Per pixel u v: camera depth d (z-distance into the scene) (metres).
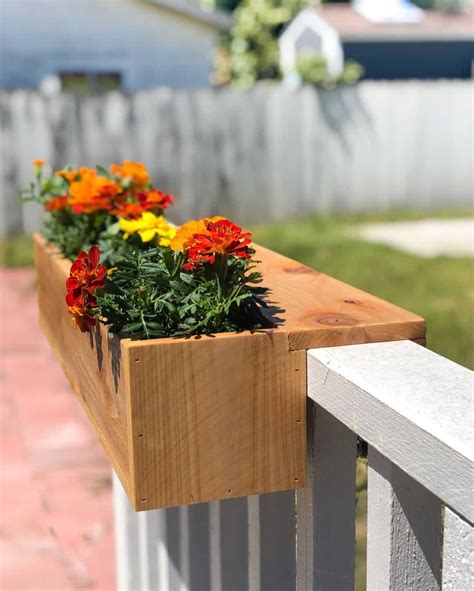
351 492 1.12
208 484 1.07
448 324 5.14
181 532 1.77
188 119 9.90
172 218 10.02
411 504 0.92
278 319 1.12
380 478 0.92
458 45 18.97
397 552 0.92
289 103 10.23
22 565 2.88
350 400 0.95
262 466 1.08
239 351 1.05
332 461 1.11
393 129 10.65
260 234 9.40
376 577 0.95
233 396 1.06
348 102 10.43
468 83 10.77
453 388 0.89
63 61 11.24
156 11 11.43
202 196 10.10
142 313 1.10
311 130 10.36
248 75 20.19
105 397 1.23
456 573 0.76
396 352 1.03
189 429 1.05
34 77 11.18
